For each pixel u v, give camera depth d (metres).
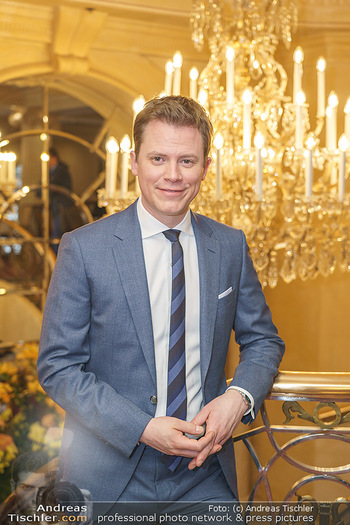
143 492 1.63
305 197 2.85
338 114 5.54
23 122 5.56
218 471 1.76
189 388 1.66
